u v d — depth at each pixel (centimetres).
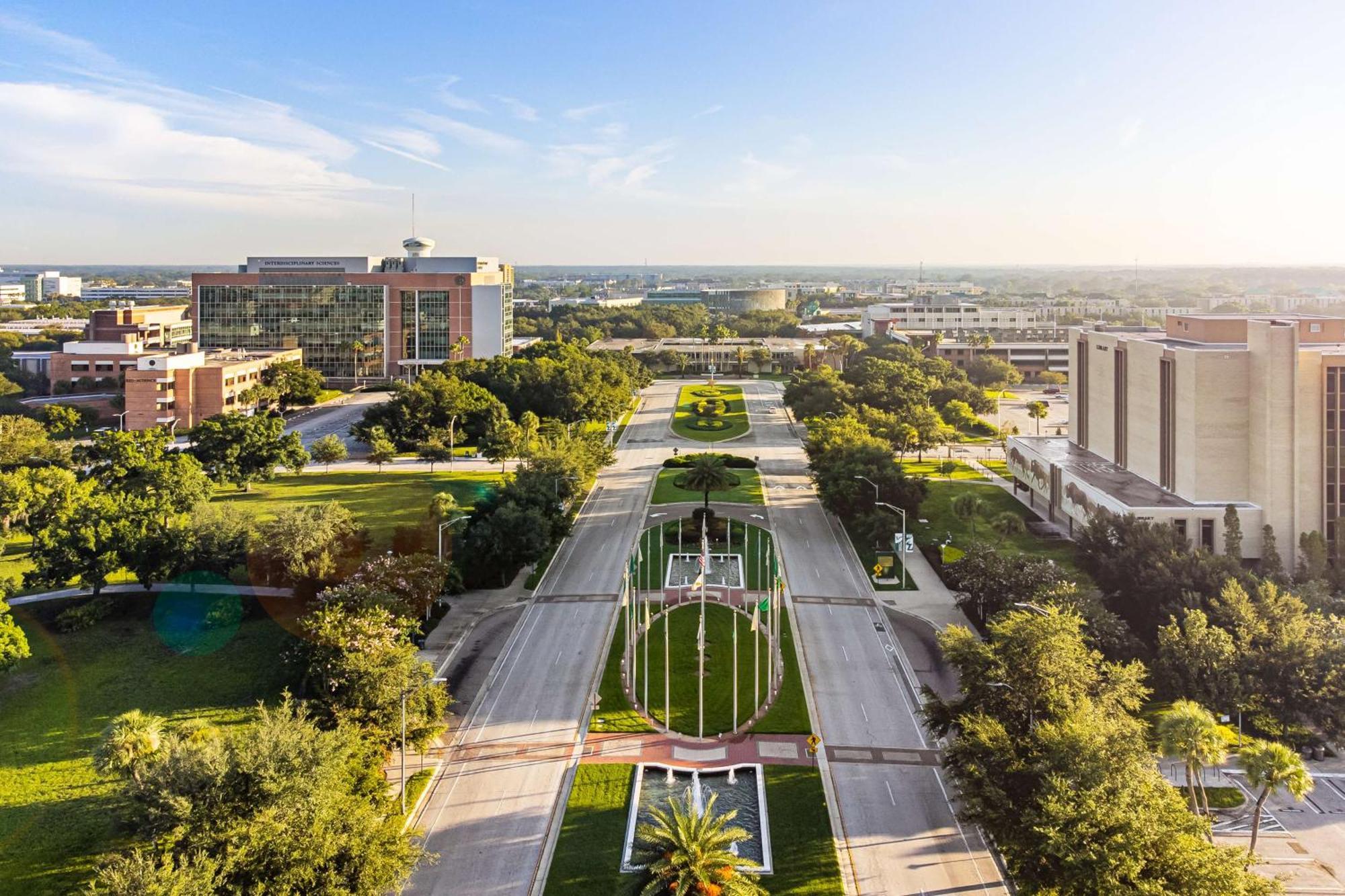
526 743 7519
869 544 13038
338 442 17575
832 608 10619
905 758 7344
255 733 5325
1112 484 12375
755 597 10981
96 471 14225
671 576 11706
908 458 19438
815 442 15800
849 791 6856
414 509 13862
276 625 9400
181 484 12331
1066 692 6350
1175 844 4922
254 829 4775
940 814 6569
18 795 6481
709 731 7750
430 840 6222
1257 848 6134
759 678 8750
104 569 9594
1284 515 10738
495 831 6338
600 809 6588
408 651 7038
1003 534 12356
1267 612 8025
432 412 19825
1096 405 14538
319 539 9738
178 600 10000
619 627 9994
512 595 10975
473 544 11175
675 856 4953
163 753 5488
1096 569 10069
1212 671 7488
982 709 6562
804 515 14712
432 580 9700
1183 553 9581
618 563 12219
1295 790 5659
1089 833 4947
